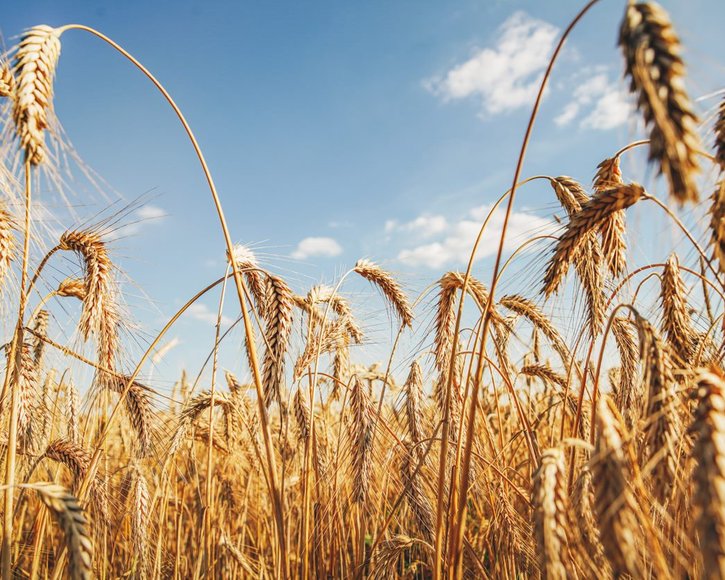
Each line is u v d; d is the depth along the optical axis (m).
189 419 0.55
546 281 0.36
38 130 0.32
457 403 0.48
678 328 0.38
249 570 0.59
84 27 0.35
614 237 0.39
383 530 0.48
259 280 0.51
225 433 0.63
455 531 0.38
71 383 0.53
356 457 0.49
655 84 0.22
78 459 0.44
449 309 0.50
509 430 0.71
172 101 0.36
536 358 0.60
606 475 0.25
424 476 0.52
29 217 0.34
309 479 0.47
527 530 0.45
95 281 0.43
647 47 0.22
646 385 0.29
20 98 0.31
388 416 0.62
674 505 0.32
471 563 0.50
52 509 0.29
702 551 0.23
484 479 0.51
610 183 0.41
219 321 0.48
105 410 0.48
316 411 0.73
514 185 0.33
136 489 0.48
